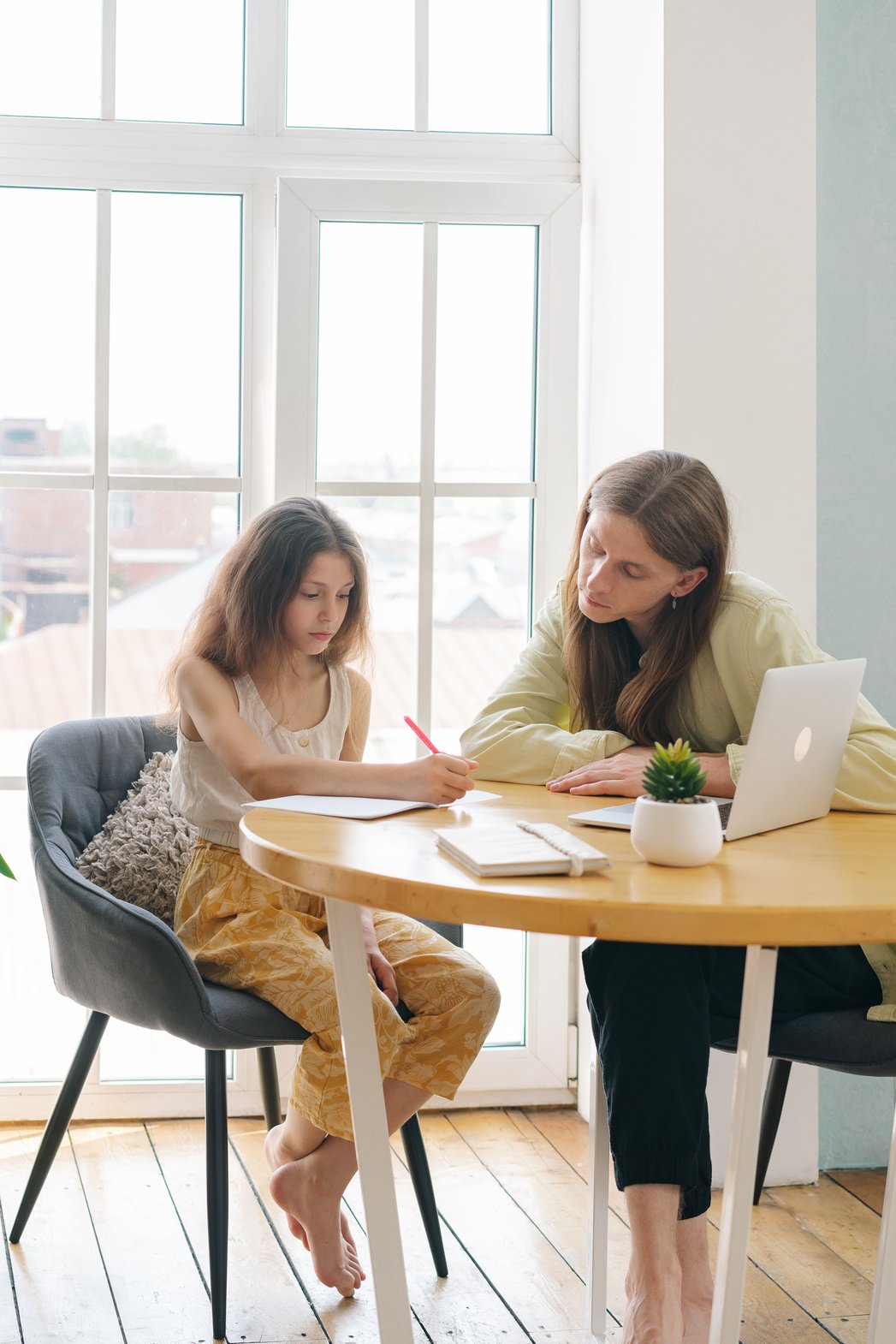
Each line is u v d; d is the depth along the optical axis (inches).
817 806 55.4
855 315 91.9
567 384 100.0
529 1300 71.5
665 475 65.6
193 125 97.5
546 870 43.5
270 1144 69.4
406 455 98.7
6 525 96.0
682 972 55.1
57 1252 76.0
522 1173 89.0
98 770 82.4
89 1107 97.0
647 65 87.8
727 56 86.0
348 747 79.5
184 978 62.8
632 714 68.5
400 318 98.3
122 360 96.8
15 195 95.7
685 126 85.4
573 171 102.3
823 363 91.7
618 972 55.4
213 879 72.2
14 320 95.7
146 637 97.7
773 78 86.5
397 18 100.3
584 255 101.3
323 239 97.3
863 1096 92.5
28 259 95.8
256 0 97.7
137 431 97.1
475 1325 68.7
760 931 38.7
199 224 97.7
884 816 56.6
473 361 99.4
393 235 98.0
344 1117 62.9
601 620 67.4
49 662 96.9
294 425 96.3
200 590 98.2
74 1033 97.8
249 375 97.9
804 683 49.8
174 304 97.4
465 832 48.1
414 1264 75.7
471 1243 78.3
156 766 83.7
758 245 86.5
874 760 57.6
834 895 40.8
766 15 86.4
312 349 96.6
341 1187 65.8
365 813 55.0
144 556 97.4
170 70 97.8
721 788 61.0
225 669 74.0
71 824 78.4
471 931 101.7
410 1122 74.0
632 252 91.0
